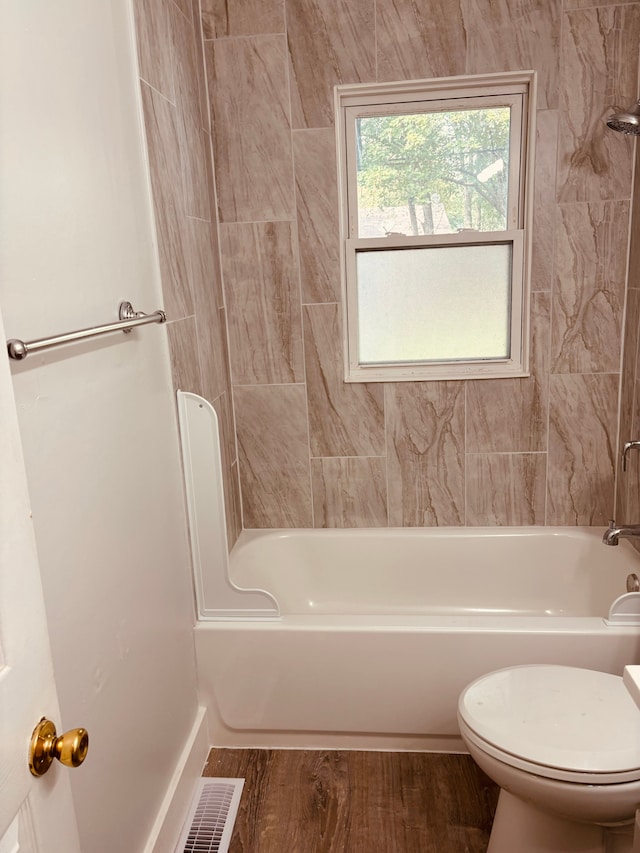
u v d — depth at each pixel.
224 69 2.39
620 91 2.28
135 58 1.64
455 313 2.55
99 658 1.32
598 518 2.64
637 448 2.14
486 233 2.46
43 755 0.70
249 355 2.62
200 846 1.71
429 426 2.62
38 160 1.12
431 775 1.96
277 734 2.09
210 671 2.05
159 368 1.79
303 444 2.68
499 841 1.55
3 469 0.65
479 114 2.41
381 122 2.45
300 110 2.40
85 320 1.30
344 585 2.71
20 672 0.67
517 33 2.28
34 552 0.71
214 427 1.94
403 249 2.52
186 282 2.05
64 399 1.20
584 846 1.47
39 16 1.14
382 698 2.02
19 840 0.67
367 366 2.62
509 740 1.40
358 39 2.34
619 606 1.97
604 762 1.32
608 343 2.48
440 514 2.70
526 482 2.64
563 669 1.67
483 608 2.65
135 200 1.63
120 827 1.40
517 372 2.55
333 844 1.72
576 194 2.38
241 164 2.46
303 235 2.50
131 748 1.48
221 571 2.03
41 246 1.12
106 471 1.39
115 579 1.42
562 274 2.44
